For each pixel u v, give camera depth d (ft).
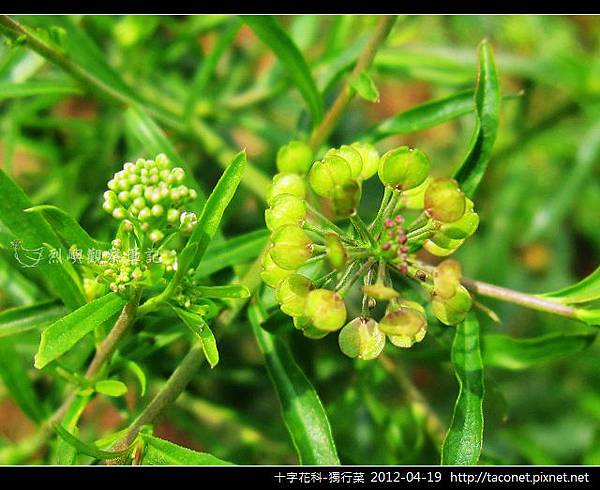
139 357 0.25
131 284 0.20
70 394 0.25
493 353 0.26
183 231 0.20
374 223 0.20
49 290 0.30
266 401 0.36
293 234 0.20
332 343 0.33
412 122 0.27
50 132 0.38
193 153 0.36
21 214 0.23
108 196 0.20
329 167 0.20
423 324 0.20
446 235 0.20
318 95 0.27
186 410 0.34
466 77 0.36
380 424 0.31
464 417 0.22
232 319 0.25
